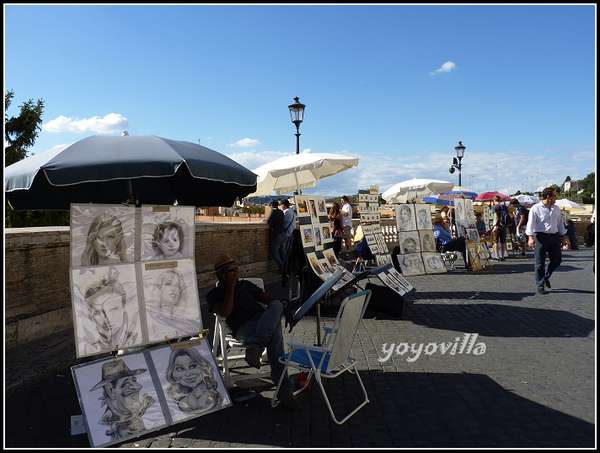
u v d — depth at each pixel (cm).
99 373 377
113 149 362
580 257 1695
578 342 596
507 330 657
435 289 998
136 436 360
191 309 432
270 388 454
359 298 400
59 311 603
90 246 388
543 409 400
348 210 1548
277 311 423
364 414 396
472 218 1445
